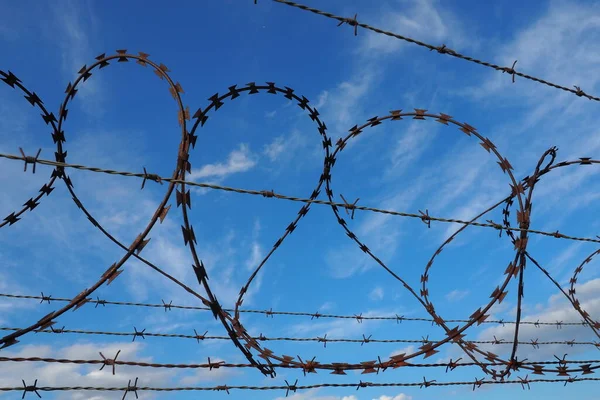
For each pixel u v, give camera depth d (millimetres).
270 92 4246
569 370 4805
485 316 4324
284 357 4098
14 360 3570
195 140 3607
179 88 3521
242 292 5039
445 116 4637
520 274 4445
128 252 3307
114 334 5027
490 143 4543
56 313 3146
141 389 3854
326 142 4855
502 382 4969
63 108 4109
